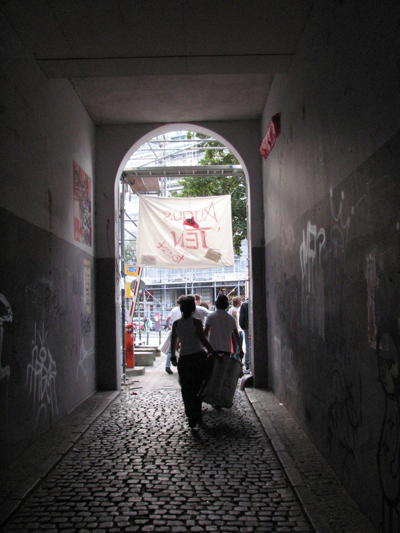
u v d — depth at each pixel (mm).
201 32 5477
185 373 6223
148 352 13398
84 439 5645
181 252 11195
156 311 34625
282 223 6922
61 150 6777
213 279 35344
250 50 5855
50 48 5570
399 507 2742
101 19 5137
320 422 4766
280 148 6984
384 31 2875
